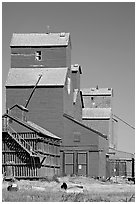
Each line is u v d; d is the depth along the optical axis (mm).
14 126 103188
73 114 128875
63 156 115250
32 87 117062
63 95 116188
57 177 107125
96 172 114312
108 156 127188
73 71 132125
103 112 148250
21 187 79500
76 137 115562
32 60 121938
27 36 124188
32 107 116688
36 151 102000
